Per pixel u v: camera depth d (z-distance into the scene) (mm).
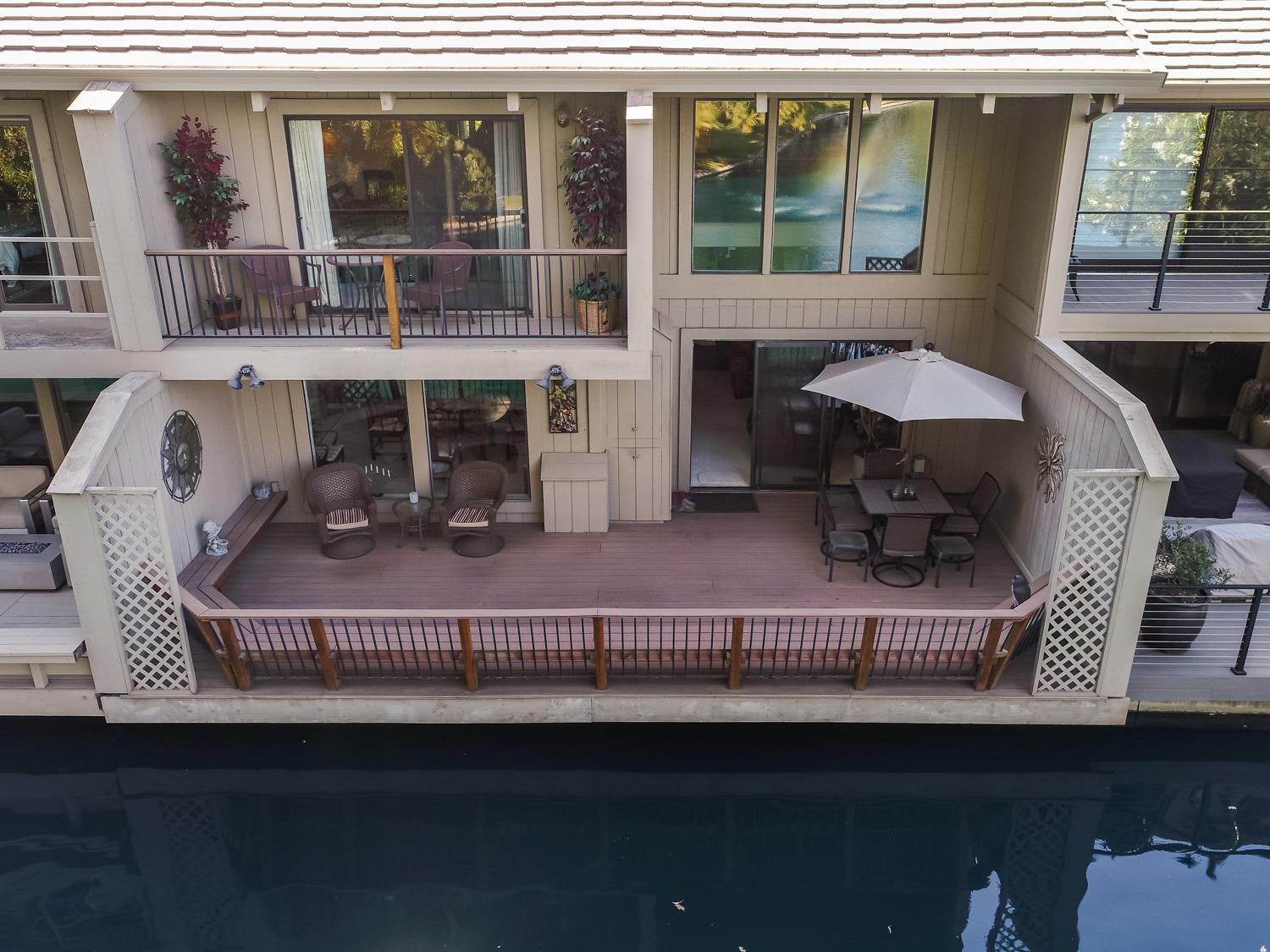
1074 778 9383
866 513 11086
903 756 9602
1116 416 8594
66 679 9422
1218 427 13734
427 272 11062
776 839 8852
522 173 10523
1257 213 11820
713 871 8555
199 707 9180
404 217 10773
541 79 9156
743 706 9164
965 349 12000
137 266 9297
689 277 11633
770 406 12352
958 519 11008
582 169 9953
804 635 9602
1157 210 11891
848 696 9102
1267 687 9273
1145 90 9250
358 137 10383
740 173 11188
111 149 8898
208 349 9695
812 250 11547
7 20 9422
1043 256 10242
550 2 9898
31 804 9109
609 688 9211
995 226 11383
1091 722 9258
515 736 9758
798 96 10742
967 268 11609
